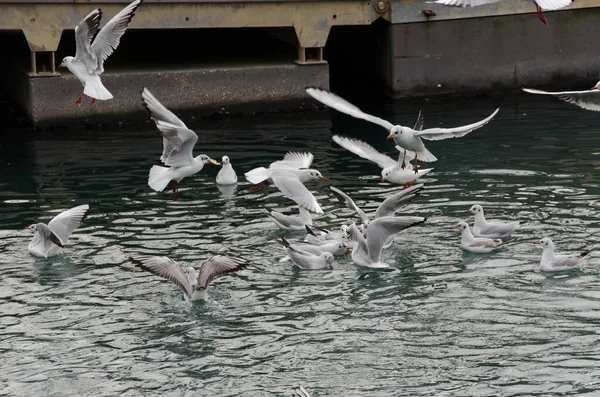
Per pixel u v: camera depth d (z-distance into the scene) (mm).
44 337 13711
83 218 17281
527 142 23938
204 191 20641
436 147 23797
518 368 12531
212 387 12227
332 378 12398
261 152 23734
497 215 18422
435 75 29312
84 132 26094
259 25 27281
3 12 25141
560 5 10930
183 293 15094
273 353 13156
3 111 28438
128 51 30875
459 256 16625
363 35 30797
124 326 14055
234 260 14773
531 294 14906
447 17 28781
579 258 15781
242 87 27906
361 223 18250
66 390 12219
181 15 26547
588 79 30281
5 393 12133
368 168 22156
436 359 12867
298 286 15484
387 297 14969
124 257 16688
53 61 26094
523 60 29750
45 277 15844
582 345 13125
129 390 12195
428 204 19297
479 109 27875
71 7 25609
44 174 21812
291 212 19156
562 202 19062
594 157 22281
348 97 29891
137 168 22328
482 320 14047
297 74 28188
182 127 15898
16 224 18391
